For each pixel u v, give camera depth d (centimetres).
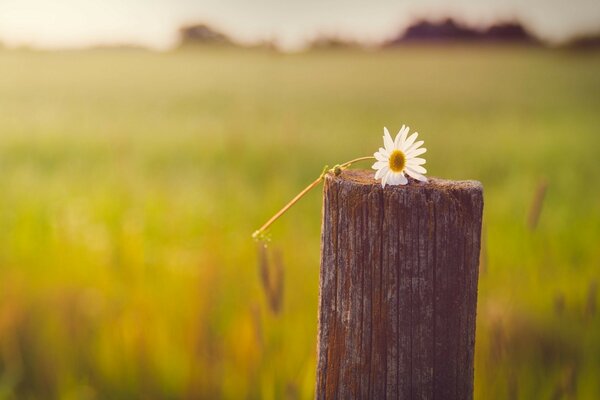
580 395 332
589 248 554
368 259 159
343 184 159
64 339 387
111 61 4353
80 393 363
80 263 455
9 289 411
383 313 159
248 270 445
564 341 341
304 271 443
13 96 2400
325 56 5247
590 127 1770
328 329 165
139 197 678
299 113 2041
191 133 1392
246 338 359
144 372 367
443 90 3030
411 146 159
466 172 1184
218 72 3791
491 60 4838
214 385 354
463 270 158
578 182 947
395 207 156
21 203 631
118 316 406
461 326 160
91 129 1487
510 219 674
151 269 455
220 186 754
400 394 161
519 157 1311
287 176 741
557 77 3650
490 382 280
